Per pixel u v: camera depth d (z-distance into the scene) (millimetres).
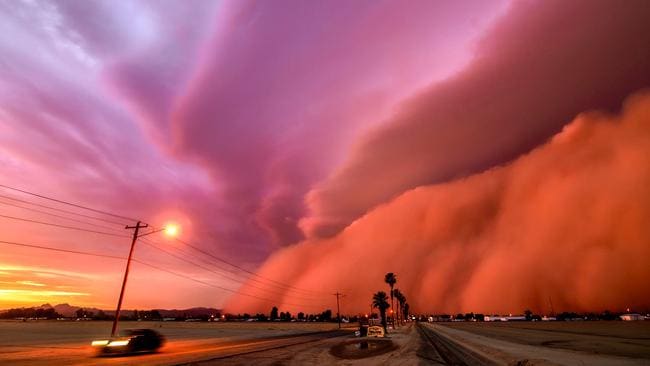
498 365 25922
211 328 117125
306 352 32344
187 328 116688
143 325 144625
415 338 57156
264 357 27703
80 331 82125
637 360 28578
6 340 48500
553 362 26656
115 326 35875
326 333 78250
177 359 26234
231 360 25625
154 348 32938
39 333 70750
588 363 26422
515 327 121438
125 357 27578
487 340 54906
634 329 98188
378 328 61094
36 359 25609
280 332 84938
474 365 25297
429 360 27594
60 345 39219
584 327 116250
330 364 23812
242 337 61094
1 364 22672
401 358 28375
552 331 89188
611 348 40719
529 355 32312
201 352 32094
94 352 30172
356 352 32906
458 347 41312
